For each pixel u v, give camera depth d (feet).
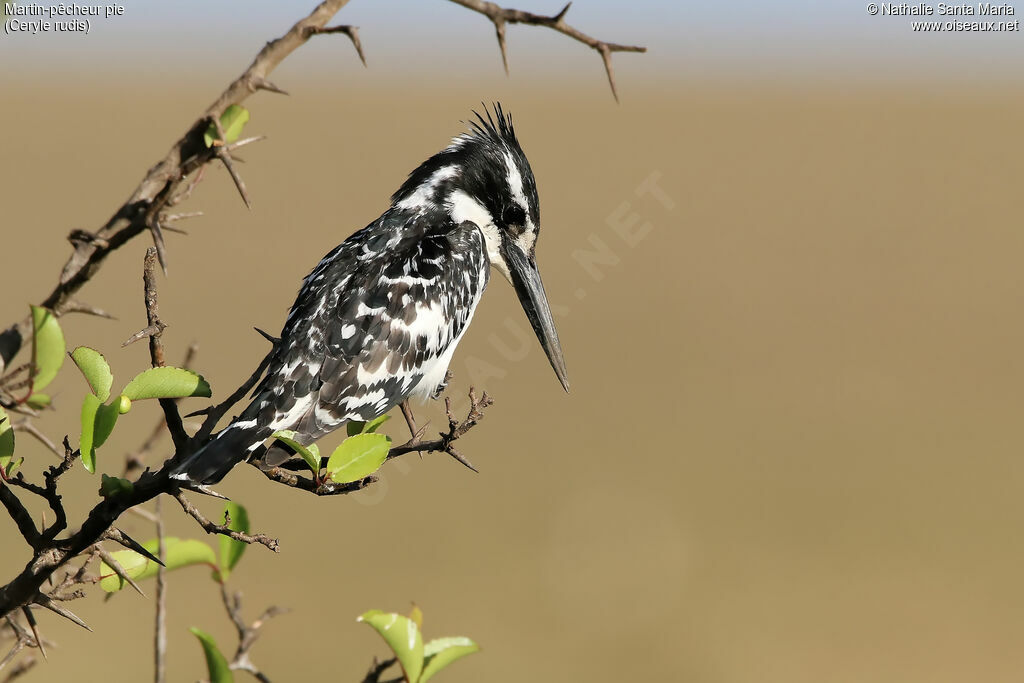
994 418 73.41
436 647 13.15
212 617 45.44
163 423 14.56
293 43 10.24
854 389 78.13
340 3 10.32
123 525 14.17
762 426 70.85
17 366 10.59
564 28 10.11
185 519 43.75
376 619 12.84
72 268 10.57
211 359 70.28
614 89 10.16
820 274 107.45
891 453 67.31
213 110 10.12
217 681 12.91
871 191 144.66
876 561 55.21
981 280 107.34
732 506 60.03
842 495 61.77
